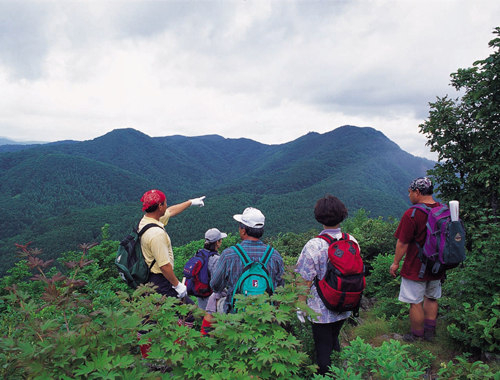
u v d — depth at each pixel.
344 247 2.22
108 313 1.40
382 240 6.19
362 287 2.21
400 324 3.24
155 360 1.38
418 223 2.67
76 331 1.30
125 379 1.14
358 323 3.64
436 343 2.77
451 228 2.49
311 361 2.42
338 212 2.31
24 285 5.87
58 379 1.12
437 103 4.60
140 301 1.54
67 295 1.62
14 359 1.25
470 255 3.33
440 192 4.66
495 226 2.94
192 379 1.32
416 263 2.72
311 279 2.28
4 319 2.10
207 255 3.42
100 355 1.18
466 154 4.36
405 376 1.55
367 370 1.81
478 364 1.68
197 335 1.40
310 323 2.57
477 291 2.77
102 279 6.15
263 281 2.09
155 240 2.47
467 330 2.60
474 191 4.18
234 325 1.41
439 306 3.42
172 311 1.50
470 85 4.38
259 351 1.35
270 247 2.22
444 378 1.82
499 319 2.47
